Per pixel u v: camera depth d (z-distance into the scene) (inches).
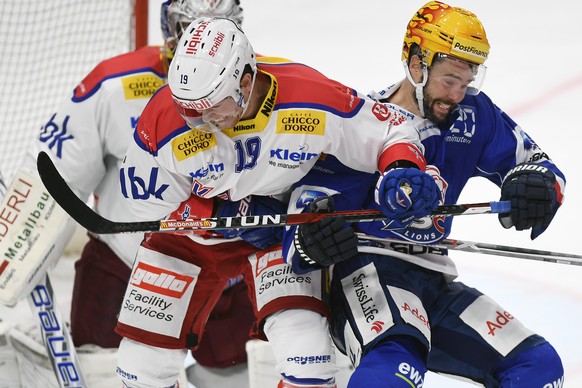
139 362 421.4
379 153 387.2
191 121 365.7
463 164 410.0
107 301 530.3
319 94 377.7
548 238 620.7
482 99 414.9
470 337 395.5
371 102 387.9
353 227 407.5
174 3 475.2
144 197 398.9
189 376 533.6
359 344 380.8
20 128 705.6
